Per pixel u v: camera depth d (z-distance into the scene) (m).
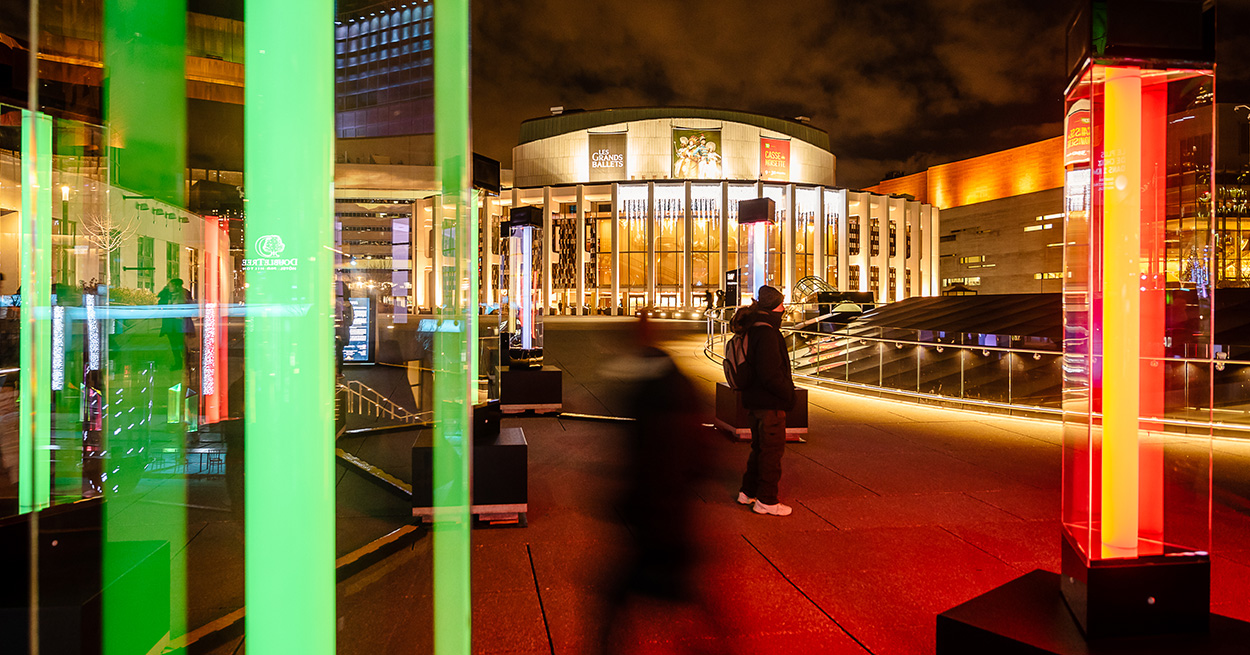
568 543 4.34
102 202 5.21
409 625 3.08
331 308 1.62
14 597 2.18
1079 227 2.22
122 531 4.45
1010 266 97.25
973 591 3.67
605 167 77.00
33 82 3.29
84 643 2.17
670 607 3.42
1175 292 2.10
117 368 6.29
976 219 102.75
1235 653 1.96
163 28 3.47
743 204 11.42
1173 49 2.09
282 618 1.63
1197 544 2.08
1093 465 2.06
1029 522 4.87
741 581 3.77
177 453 6.30
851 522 4.84
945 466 6.58
